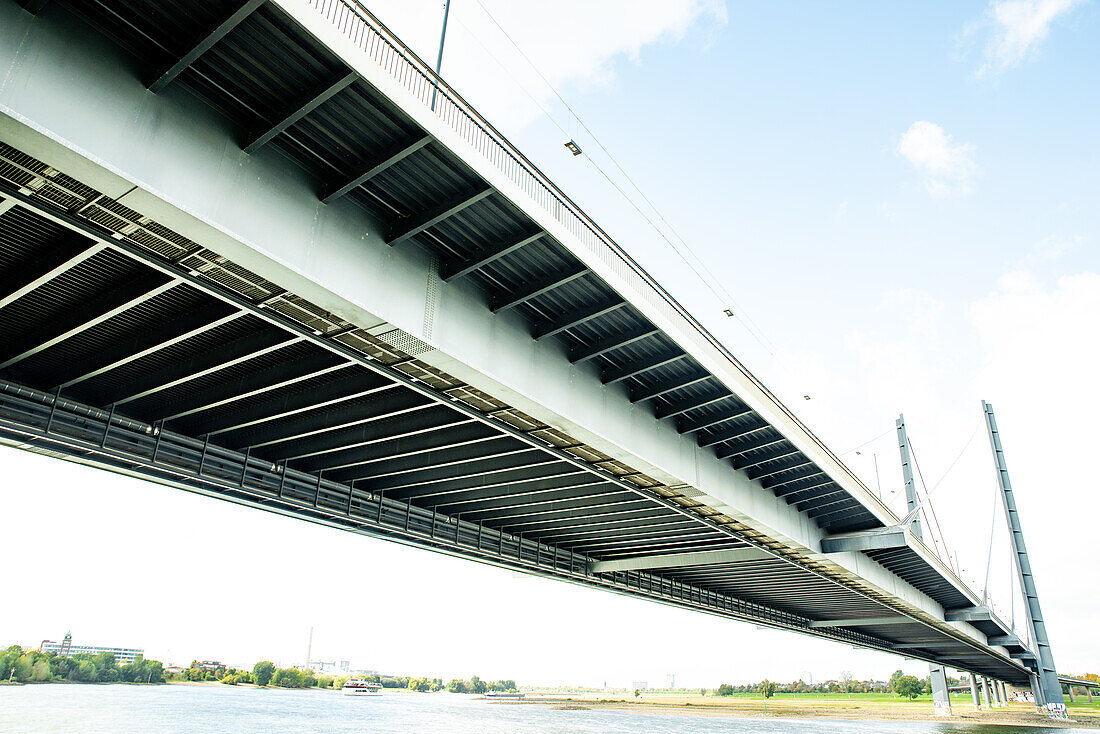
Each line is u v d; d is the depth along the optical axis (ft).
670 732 226.79
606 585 147.64
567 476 95.71
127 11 35.60
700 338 73.05
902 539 118.11
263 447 85.20
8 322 57.77
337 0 40.06
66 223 40.14
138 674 513.45
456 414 74.95
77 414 67.46
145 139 36.60
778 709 471.21
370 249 49.32
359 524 97.81
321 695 537.65
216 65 38.29
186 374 64.28
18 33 32.27
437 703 485.56
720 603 177.88
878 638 270.67
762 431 89.15
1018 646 302.25
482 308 58.95
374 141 44.16
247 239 40.83
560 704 534.37
